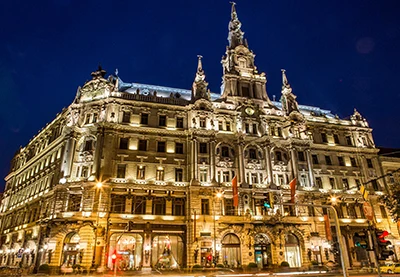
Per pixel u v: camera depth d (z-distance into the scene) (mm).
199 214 52250
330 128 69688
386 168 70875
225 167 57906
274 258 53094
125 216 49906
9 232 70812
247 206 55656
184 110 60594
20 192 74875
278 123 65250
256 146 61750
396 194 43281
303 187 60688
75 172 53562
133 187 51656
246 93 66938
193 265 48562
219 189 54438
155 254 49750
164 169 54969
